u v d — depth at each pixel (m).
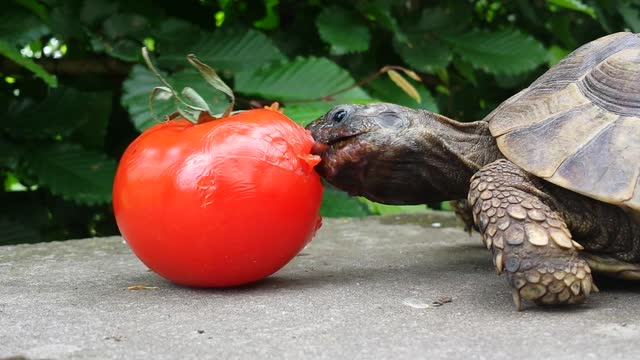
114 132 1.02
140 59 0.89
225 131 0.64
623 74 0.66
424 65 0.97
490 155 0.69
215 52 0.91
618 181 0.63
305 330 0.60
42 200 0.97
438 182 0.69
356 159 0.68
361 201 0.94
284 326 0.61
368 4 0.94
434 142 0.68
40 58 0.97
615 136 0.64
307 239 0.67
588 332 0.59
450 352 0.57
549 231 0.63
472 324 0.61
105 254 0.77
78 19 0.89
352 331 0.60
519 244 0.63
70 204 0.99
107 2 0.90
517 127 0.66
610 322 0.61
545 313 0.62
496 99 1.13
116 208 0.66
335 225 0.88
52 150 0.89
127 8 0.91
